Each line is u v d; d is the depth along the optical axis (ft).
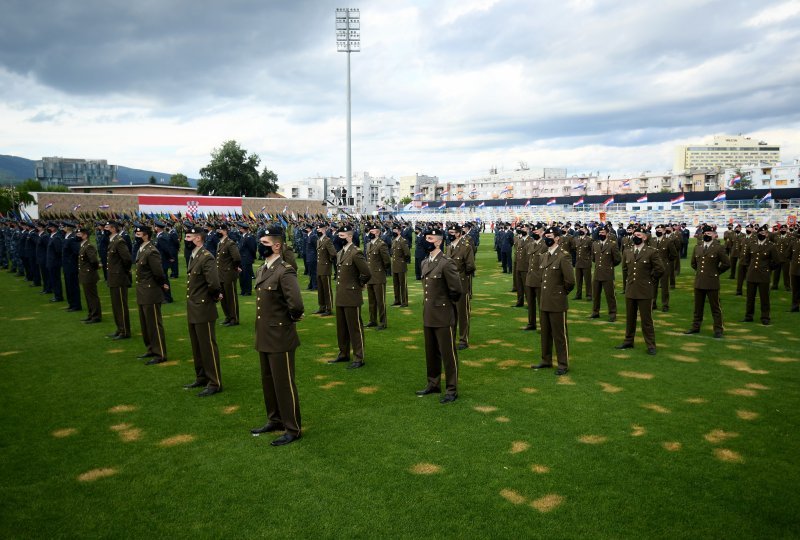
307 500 13.91
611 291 38.11
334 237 51.49
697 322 33.53
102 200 153.89
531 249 42.50
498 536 12.26
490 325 36.68
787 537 12.12
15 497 14.17
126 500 14.01
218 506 13.67
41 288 54.44
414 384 23.62
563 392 22.26
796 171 304.50
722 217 139.74
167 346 30.76
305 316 40.11
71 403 21.26
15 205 138.92
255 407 20.89
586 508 13.41
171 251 45.50
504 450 16.75
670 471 15.25
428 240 21.79
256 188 246.88
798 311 41.01
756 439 17.35
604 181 382.83
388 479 14.98
